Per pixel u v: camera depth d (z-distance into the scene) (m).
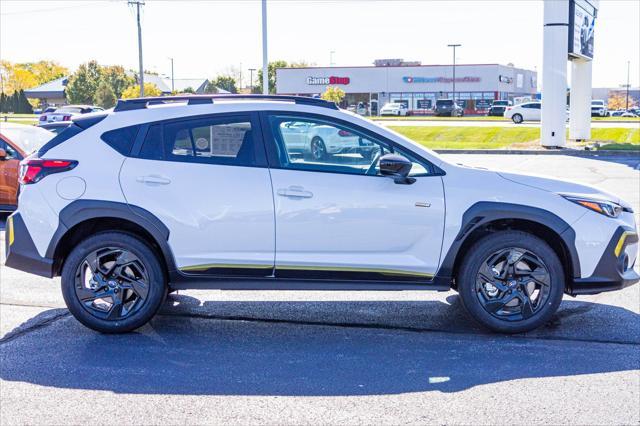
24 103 92.75
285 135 5.61
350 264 5.52
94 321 5.59
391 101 79.56
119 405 4.28
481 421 4.02
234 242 5.54
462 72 78.50
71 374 4.80
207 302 6.66
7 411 4.20
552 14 26.23
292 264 5.53
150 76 97.69
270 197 5.50
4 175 11.00
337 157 5.59
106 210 5.52
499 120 53.19
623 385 4.55
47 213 5.56
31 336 5.62
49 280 7.55
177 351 5.27
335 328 5.84
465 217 5.46
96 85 88.75
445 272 5.54
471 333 5.68
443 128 38.47
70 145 5.69
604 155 25.27
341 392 4.46
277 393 4.45
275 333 5.71
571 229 5.48
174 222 5.52
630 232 5.66
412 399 4.34
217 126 5.62
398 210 5.48
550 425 3.96
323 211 5.48
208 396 4.41
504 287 5.55
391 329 5.80
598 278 5.55
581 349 5.26
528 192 5.53
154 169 5.57
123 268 5.61
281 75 79.62
